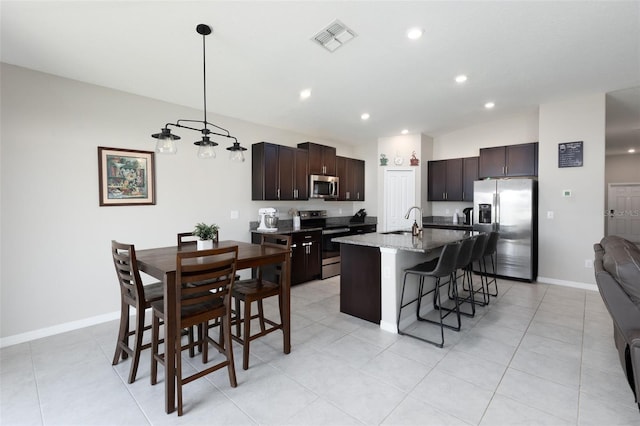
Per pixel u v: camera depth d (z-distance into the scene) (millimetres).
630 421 1683
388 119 4723
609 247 2193
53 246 2883
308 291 4246
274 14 2068
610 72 3189
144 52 2508
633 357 1562
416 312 3221
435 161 5887
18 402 1912
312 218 5562
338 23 2199
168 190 3664
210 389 2041
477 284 4414
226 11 2018
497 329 2914
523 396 1919
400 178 5918
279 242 4293
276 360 2408
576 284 4188
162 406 1875
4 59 2572
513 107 4391
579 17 2211
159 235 3582
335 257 5125
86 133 3059
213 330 3025
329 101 3824
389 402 1885
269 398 1940
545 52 2727
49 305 2869
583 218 4094
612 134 5859
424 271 2834
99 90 3139
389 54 2672
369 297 3148
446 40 2477
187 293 1880
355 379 2137
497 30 2350
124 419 1765
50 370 2275
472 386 2033
